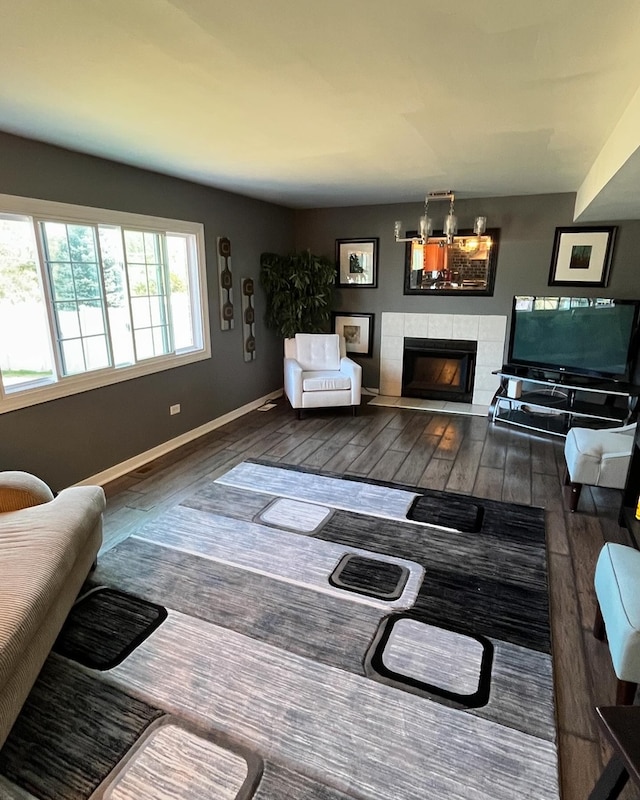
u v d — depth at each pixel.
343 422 4.82
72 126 2.43
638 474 2.73
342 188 4.39
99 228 3.27
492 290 5.07
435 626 2.03
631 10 1.32
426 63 1.69
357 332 5.83
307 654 1.88
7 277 2.77
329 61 1.67
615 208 3.63
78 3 1.28
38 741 1.54
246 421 4.87
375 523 2.85
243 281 4.95
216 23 1.40
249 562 2.47
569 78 1.81
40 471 2.99
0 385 2.69
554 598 2.22
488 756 1.49
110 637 1.96
